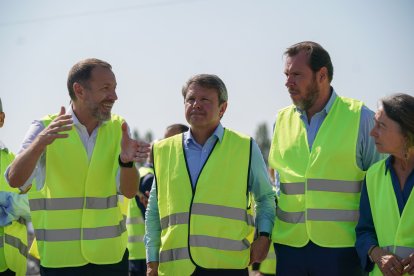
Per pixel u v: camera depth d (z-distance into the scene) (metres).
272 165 6.30
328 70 6.17
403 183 5.57
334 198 5.98
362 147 6.04
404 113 5.46
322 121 6.16
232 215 6.05
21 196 6.67
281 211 6.17
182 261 6.01
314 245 5.98
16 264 6.82
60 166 6.21
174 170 6.14
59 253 6.18
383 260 5.41
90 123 6.32
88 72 6.20
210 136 6.16
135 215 9.46
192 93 6.08
